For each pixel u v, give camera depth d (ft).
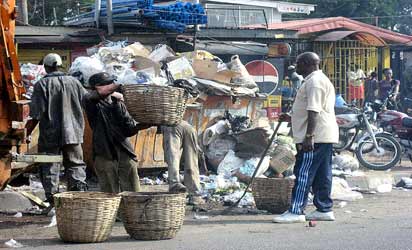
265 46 62.64
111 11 51.62
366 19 118.52
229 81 43.83
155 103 26.71
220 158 41.22
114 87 28.22
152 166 40.32
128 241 25.77
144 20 50.55
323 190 30.09
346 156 44.98
